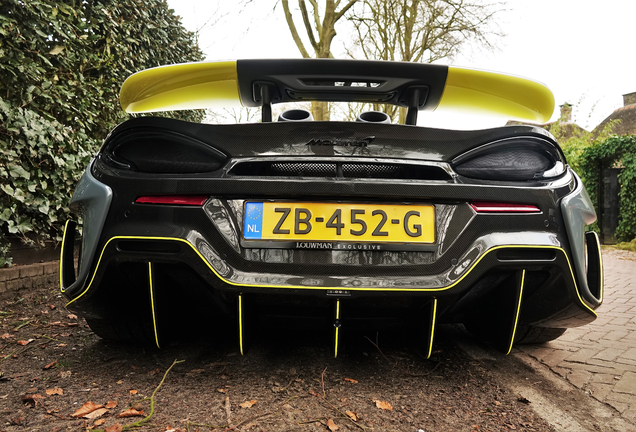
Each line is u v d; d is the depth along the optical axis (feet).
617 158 30.91
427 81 6.50
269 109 6.79
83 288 5.58
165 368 6.02
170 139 5.54
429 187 5.37
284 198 5.44
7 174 10.91
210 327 8.10
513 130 5.63
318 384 5.58
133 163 5.58
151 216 5.34
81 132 14.43
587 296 5.66
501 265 5.27
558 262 5.40
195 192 5.31
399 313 5.66
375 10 36.42
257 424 4.46
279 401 5.03
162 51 22.21
